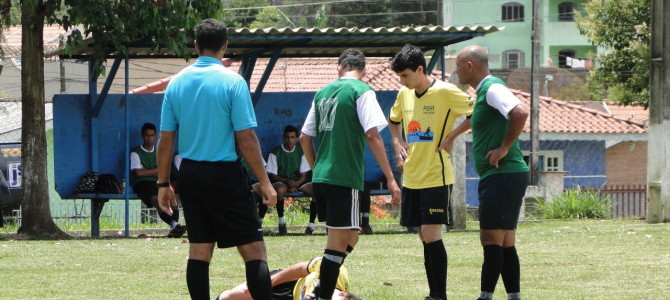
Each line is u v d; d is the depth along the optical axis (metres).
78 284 24.20
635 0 73.62
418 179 21.45
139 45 42.38
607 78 75.69
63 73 59.59
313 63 80.19
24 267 27.95
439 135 21.50
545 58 149.88
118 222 54.22
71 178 44.59
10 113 65.62
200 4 41.66
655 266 27.86
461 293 22.78
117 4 39.44
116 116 45.47
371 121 19.02
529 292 22.80
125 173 43.94
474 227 46.06
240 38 41.97
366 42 45.31
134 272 26.81
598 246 34.25
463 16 149.12
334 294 18.78
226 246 17.12
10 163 49.94
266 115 48.22
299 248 33.81
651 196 48.91
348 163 19.09
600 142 86.31
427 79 21.84
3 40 44.66
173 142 17.53
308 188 43.44
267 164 44.16
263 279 17.11
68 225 50.00
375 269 27.38
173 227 40.81
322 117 19.55
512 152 19.61
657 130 48.78
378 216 56.00
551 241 36.31
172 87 17.34
